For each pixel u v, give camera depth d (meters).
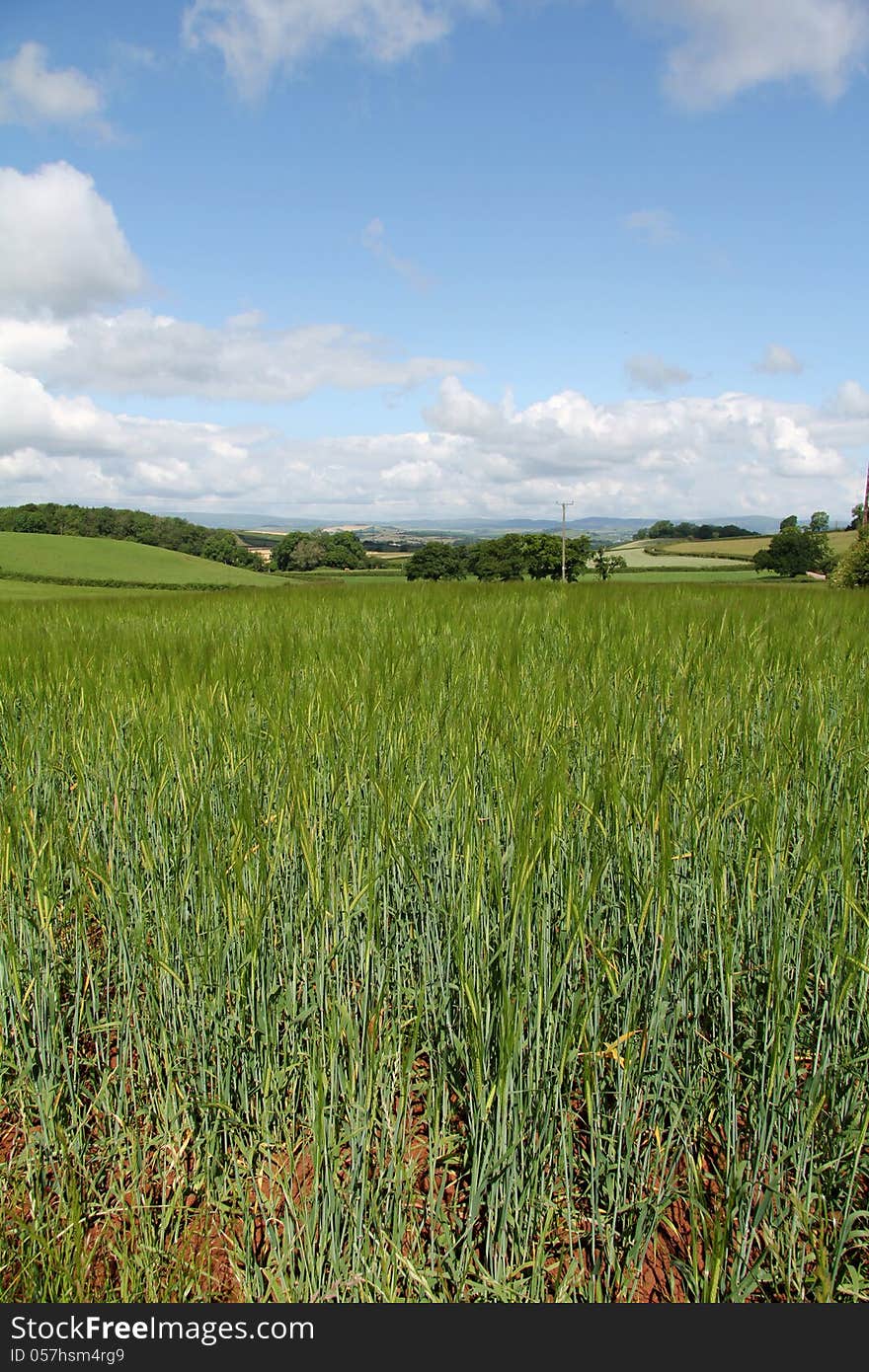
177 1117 2.20
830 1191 1.93
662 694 4.30
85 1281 1.81
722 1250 1.70
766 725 3.54
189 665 4.70
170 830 2.72
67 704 4.15
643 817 2.48
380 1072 1.97
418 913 2.51
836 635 6.54
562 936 2.16
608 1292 1.82
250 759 3.06
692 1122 2.02
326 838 2.54
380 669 4.78
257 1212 2.05
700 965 2.29
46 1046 2.22
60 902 2.55
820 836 2.22
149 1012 2.34
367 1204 1.88
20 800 2.74
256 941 2.15
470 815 2.49
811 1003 2.29
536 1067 1.93
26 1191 2.05
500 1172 1.82
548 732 3.06
